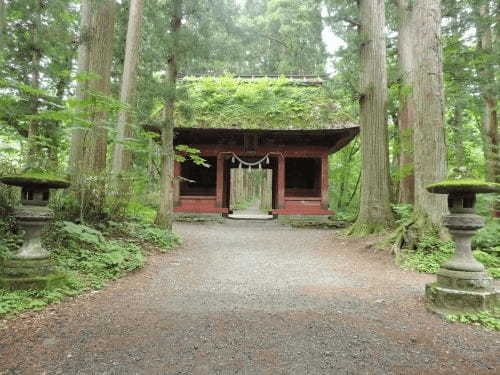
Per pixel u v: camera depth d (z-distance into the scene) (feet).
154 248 28.50
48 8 37.40
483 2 41.19
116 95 55.98
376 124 37.14
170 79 33.35
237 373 9.56
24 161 23.97
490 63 41.81
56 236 21.54
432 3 26.61
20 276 14.83
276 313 14.43
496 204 35.29
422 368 10.01
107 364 9.87
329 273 22.90
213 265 25.14
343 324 13.26
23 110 30.96
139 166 51.83
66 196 25.21
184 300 16.20
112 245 22.82
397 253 26.27
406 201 44.27
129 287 18.04
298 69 97.40
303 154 58.59
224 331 12.40
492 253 25.12
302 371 9.72
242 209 117.08
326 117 52.75
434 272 22.48
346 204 69.05
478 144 45.39
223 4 32.78
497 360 10.56
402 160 44.83
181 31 31.24
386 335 12.30
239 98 57.52
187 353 10.68
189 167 65.92
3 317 12.50
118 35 50.98
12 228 20.88
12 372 9.28
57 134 35.60
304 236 42.63
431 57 26.48
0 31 24.13
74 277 17.46
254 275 22.18
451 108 46.88
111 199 28.19
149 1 36.99
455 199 15.48
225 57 34.35
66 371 9.43
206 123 52.44
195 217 57.93
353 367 9.99
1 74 33.27
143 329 12.40
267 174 103.76
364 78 37.86
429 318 14.10
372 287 19.16
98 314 13.67
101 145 32.40
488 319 13.38
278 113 54.65
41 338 11.28
